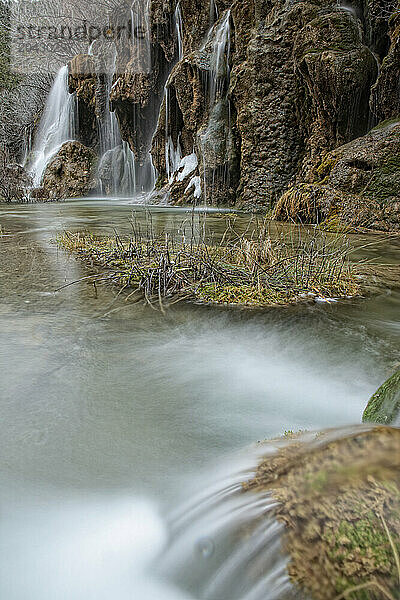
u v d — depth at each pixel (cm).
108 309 428
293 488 143
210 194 1526
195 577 137
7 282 521
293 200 1105
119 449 210
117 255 633
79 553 150
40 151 2823
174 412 246
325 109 1206
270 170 1387
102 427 230
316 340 362
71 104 2639
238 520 144
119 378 288
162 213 1373
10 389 269
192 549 144
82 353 326
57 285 510
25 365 302
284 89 1339
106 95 2467
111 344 345
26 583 139
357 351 340
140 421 237
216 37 1566
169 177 1848
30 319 397
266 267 527
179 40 1889
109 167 2417
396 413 204
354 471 137
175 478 188
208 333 374
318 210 1046
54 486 184
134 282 516
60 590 137
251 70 1360
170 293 477
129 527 160
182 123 1766
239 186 1483
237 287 489
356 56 1145
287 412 249
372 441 146
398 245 812
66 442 216
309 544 125
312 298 472
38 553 150
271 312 428
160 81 2075
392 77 1089
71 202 2002
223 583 132
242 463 181
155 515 166
